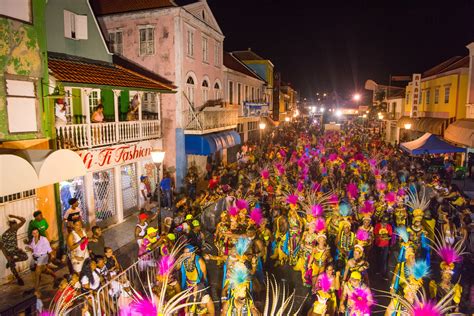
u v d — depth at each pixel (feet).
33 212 35.27
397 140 134.82
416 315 19.89
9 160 28.94
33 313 25.44
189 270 25.17
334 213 36.37
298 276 34.17
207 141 67.00
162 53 65.87
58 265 36.76
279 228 36.52
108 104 55.11
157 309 19.60
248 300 22.12
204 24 74.64
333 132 147.43
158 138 59.41
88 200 44.70
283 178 52.37
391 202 39.63
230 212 35.06
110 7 69.51
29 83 35.45
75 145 41.91
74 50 50.65
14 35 33.55
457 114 87.20
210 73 79.66
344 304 24.52
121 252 40.78
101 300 25.00
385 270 34.53
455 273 32.68
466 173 76.74
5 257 32.71
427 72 123.03
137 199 55.52
